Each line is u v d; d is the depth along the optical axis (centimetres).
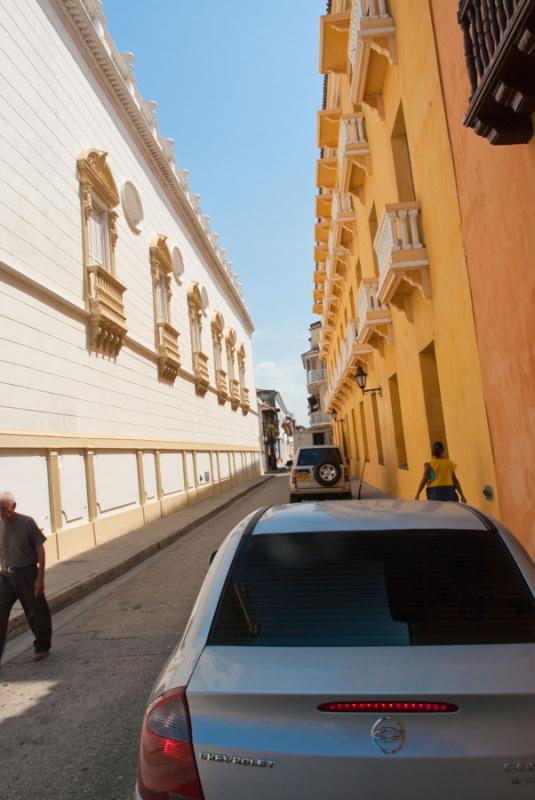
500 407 681
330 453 1928
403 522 294
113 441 1521
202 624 252
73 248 1361
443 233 839
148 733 214
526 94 476
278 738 199
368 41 1049
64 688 532
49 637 634
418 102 906
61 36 1387
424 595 250
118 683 532
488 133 544
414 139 948
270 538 289
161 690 226
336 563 269
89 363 1422
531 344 580
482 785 189
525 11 405
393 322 1322
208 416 2877
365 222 1596
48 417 1182
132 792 347
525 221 562
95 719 459
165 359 2025
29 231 1146
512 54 451
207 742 203
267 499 2506
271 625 244
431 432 1051
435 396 1054
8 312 1052
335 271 2347
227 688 210
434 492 823
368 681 207
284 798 194
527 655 219
